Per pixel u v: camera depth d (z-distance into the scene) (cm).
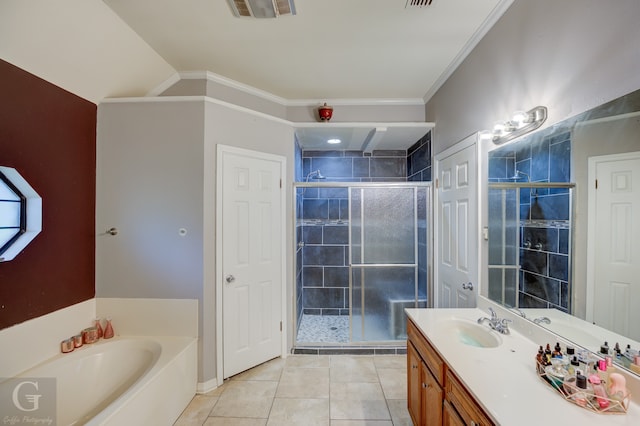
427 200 288
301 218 354
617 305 106
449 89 251
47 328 184
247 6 173
